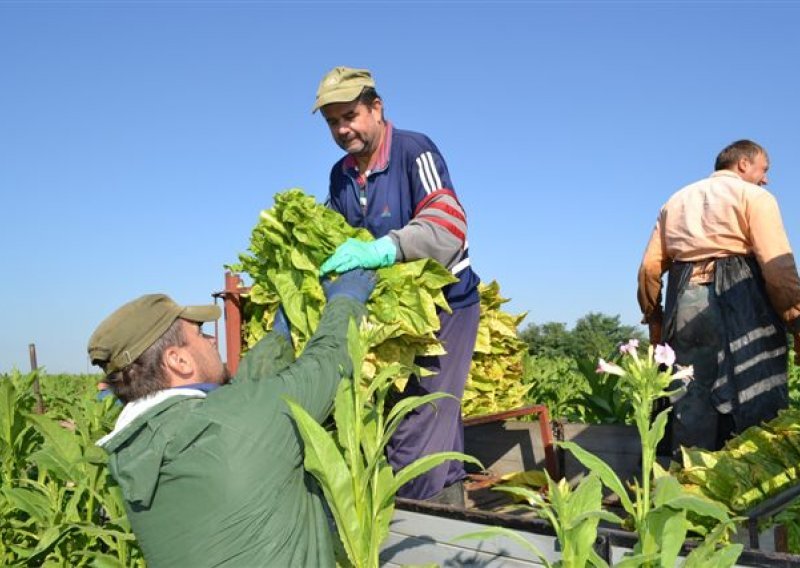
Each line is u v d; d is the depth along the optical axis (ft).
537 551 6.29
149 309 7.68
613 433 13.71
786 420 10.12
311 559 7.40
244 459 7.02
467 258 11.28
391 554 8.70
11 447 14.90
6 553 13.55
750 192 12.37
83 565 13.39
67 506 13.03
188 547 7.11
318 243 9.96
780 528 7.84
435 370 11.00
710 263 12.71
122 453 7.20
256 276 11.34
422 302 10.05
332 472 7.10
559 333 228.84
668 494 5.66
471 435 15.28
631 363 6.18
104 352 7.50
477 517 7.86
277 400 7.34
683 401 12.78
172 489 7.10
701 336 12.68
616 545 6.89
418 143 11.28
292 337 10.62
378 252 9.71
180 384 7.80
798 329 12.12
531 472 13.42
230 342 12.01
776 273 11.90
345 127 11.03
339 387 7.45
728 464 8.80
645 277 14.39
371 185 11.52
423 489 10.79
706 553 5.71
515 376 15.60
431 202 10.82
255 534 7.06
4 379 15.24
